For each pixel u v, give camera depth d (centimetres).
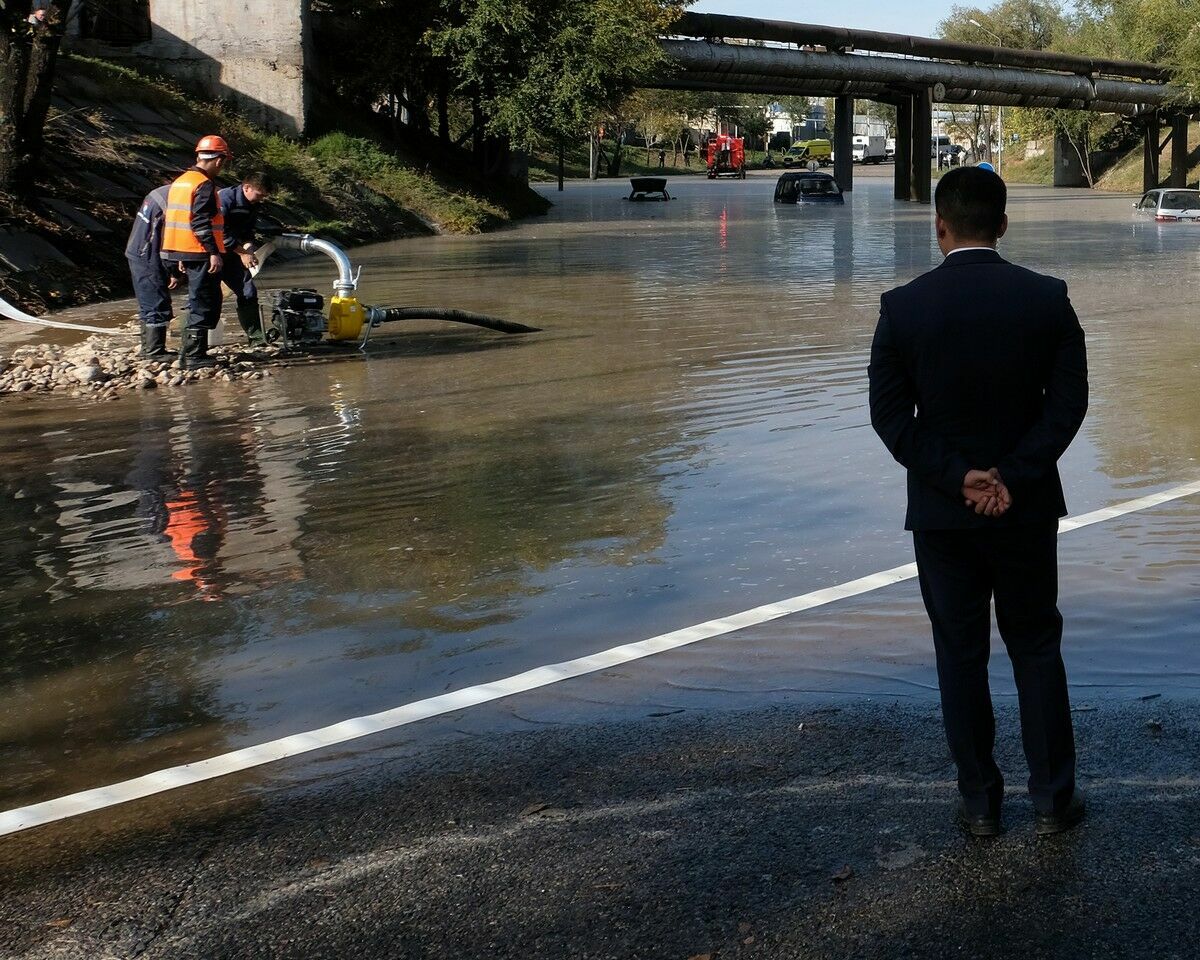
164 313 1152
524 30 3762
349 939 300
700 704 432
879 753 388
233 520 676
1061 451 324
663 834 343
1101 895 306
